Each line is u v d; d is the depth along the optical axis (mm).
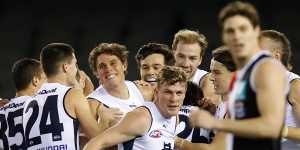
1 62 53188
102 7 57094
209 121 11148
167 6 56562
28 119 16047
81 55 52562
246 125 11188
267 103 11203
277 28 53781
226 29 11484
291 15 54375
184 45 18859
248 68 11656
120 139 14961
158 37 54188
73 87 16078
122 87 17750
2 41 55031
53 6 57406
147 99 18094
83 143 17656
